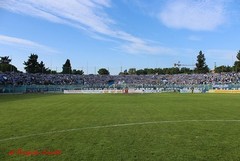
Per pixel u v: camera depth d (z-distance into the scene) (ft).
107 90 283.38
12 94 242.37
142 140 49.70
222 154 40.78
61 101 147.74
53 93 265.95
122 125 65.92
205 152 41.81
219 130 59.57
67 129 60.64
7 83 309.83
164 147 44.68
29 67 509.76
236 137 52.39
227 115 85.20
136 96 204.64
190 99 166.50
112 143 47.42
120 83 402.31
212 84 336.49
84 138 51.52
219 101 148.25
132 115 85.25
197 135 54.19
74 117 80.59
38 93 265.95
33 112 93.76
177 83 388.78
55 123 69.05
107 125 65.87
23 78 343.05
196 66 548.31
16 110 100.58
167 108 108.37
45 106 116.78
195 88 309.22
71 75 415.85
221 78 376.89
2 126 64.69
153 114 87.92
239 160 37.99
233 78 368.48
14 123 69.21
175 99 166.61
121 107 112.27
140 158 38.78
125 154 40.68
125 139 50.57
